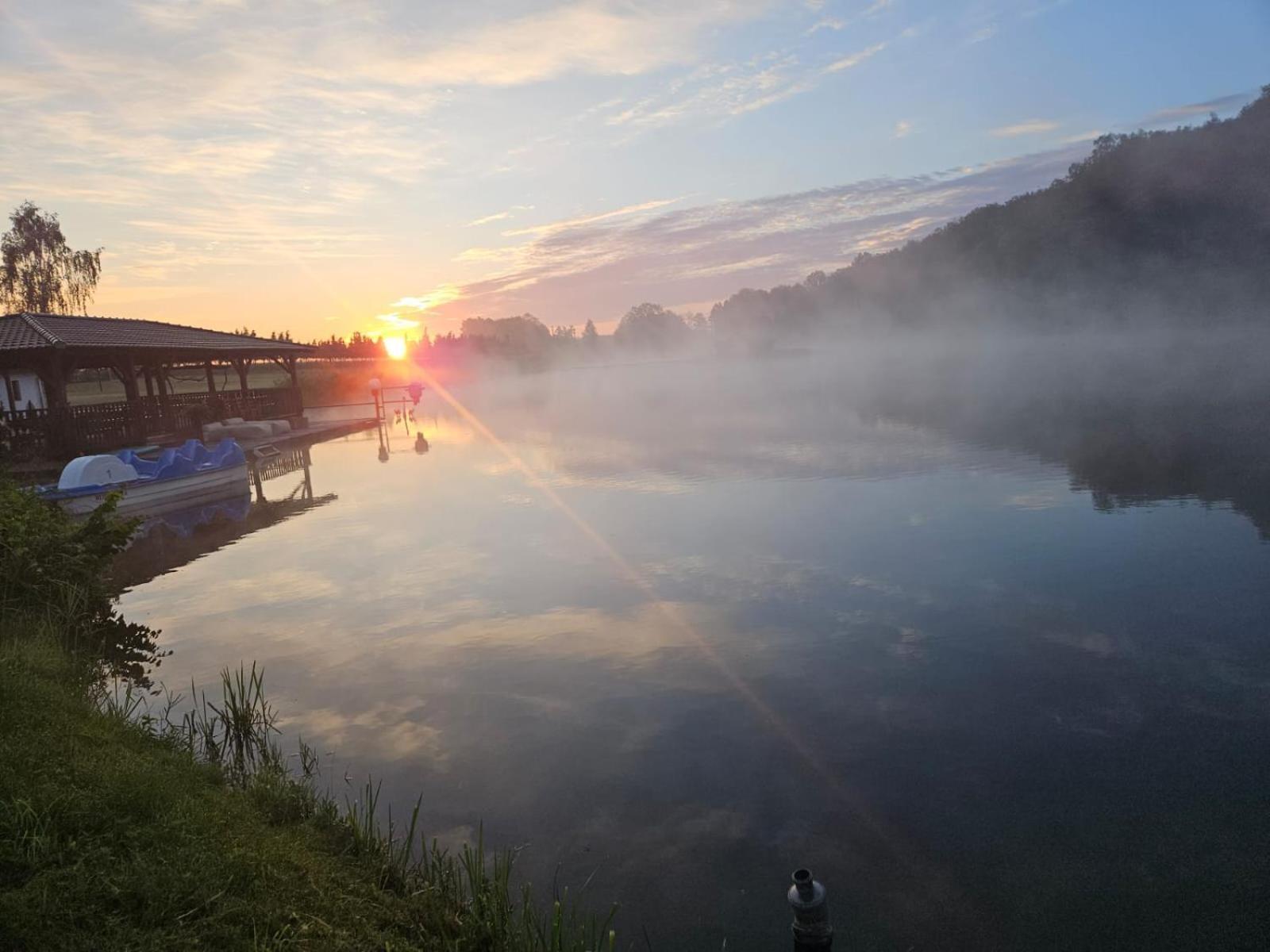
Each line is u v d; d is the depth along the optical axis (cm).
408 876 378
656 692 615
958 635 698
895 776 480
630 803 462
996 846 411
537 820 446
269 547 1227
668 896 380
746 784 479
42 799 343
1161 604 745
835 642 699
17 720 432
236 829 378
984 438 1883
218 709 604
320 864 366
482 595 898
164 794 386
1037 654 648
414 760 519
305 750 534
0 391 2245
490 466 1977
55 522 891
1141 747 499
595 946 342
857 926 355
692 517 1238
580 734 551
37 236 4988
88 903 287
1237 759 480
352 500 1617
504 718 579
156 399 2531
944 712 560
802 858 407
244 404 2972
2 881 293
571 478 1709
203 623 843
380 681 659
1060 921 354
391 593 926
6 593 744
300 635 789
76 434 1900
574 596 874
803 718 561
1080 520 1066
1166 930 347
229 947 282
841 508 1235
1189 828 418
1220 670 602
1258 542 920
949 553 952
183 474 1559
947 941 344
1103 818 429
